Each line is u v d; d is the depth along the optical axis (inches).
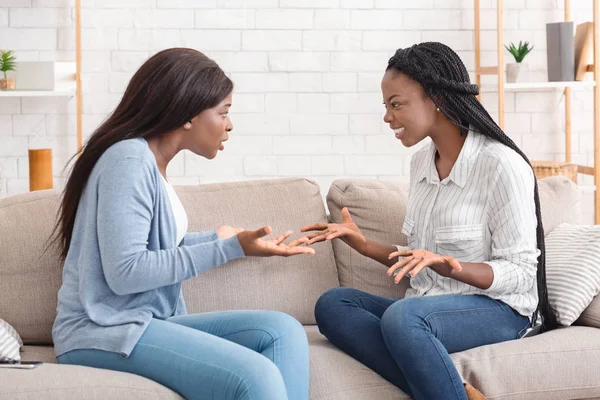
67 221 81.1
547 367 83.0
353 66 162.2
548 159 168.7
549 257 97.7
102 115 158.7
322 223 98.6
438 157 93.5
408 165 164.9
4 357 77.8
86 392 69.8
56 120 158.9
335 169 163.8
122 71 158.4
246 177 162.7
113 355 74.7
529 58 165.5
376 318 87.0
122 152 76.3
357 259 101.8
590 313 92.3
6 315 90.0
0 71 149.3
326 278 100.7
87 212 77.1
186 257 77.1
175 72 79.6
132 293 77.0
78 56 150.3
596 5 150.3
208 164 161.9
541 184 110.1
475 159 88.0
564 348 84.4
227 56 160.2
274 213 100.6
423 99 88.7
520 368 82.3
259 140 162.2
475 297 86.7
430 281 91.9
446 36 163.6
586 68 153.1
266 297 97.6
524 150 167.9
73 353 76.2
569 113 165.9
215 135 82.4
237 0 159.3
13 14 155.9
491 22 163.8
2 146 157.9
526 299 88.2
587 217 169.8
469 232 87.3
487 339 85.3
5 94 145.4
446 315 83.0
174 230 80.4
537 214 91.0
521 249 85.1
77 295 77.8
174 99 79.2
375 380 82.4
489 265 84.2
